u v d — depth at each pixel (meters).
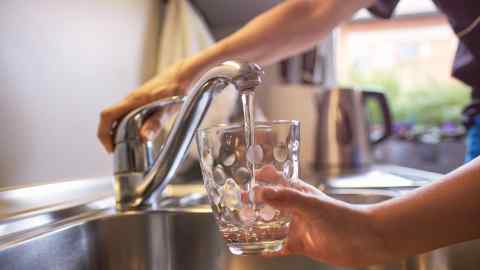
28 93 0.65
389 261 0.36
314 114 1.31
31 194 0.59
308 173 1.05
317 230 0.37
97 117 0.85
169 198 0.70
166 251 0.58
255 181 0.38
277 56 0.73
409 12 1.75
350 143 1.24
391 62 1.79
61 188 0.64
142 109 0.58
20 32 0.64
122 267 0.56
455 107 1.68
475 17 0.63
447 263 0.46
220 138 0.39
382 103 1.33
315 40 0.73
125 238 0.57
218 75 0.41
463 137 1.55
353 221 0.34
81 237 0.51
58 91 0.73
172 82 0.61
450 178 0.35
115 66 0.93
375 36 1.79
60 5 0.74
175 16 1.10
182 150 0.56
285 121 0.39
